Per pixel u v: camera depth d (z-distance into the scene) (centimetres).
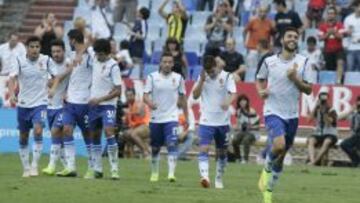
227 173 5603
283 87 3847
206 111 4616
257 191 4341
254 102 7038
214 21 7788
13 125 6988
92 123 4844
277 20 7619
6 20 9031
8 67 7750
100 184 4428
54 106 5000
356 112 6706
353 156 6706
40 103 4856
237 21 8219
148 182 4716
